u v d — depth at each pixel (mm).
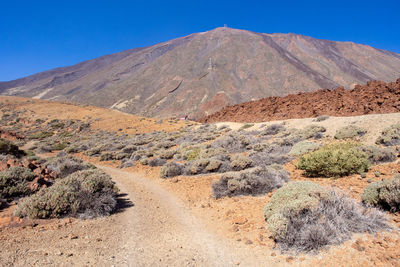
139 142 31047
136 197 9883
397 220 4668
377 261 3707
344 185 7375
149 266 4387
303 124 21609
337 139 14930
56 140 45156
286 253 4500
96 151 27891
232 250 5023
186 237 5828
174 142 28109
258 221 6199
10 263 4180
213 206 8047
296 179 9086
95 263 4387
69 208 6980
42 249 4820
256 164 12352
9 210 6879
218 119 52062
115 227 6359
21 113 68812
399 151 9734
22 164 10453
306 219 4738
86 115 65750
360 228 4555
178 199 9477
